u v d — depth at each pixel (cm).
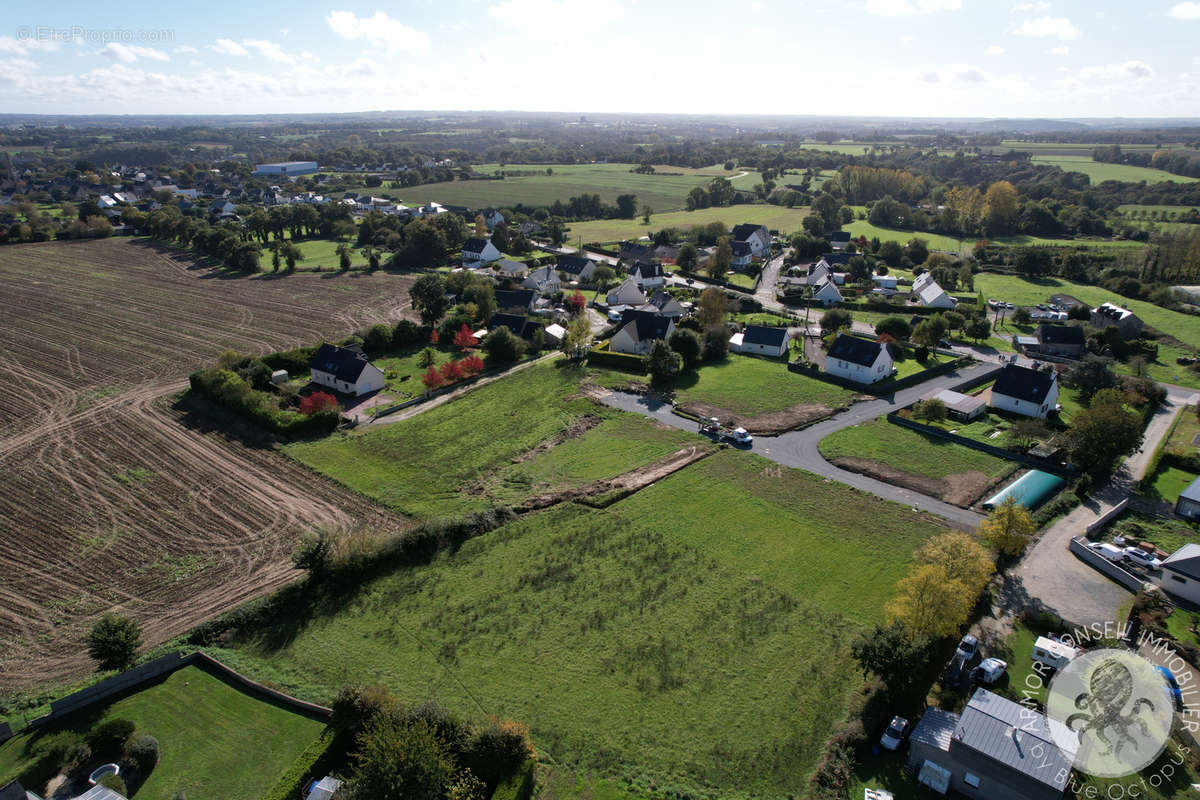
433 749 3462
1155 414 8825
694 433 8125
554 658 4681
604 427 8300
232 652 4738
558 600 5253
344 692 4025
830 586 5425
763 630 4938
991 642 4781
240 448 7638
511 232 19425
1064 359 10806
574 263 16175
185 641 4794
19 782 3631
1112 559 5722
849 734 3991
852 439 7956
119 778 3656
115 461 7306
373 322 12269
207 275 15762
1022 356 10988
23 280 14912
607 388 9438
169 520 6281
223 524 6228
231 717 4194
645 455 7575
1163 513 6525
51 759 3797
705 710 4269
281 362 9719
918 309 13250
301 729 4103
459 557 5766
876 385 9519
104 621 4431
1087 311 12888
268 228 19325
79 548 5859
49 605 5178
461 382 9600
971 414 8500
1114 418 7025
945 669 4528
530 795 3700
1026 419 8481
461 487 6919
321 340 11275
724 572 5588
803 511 6481
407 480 7044
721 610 5147
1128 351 11106
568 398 9088
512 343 10338
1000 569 5625
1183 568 5291
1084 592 5347
